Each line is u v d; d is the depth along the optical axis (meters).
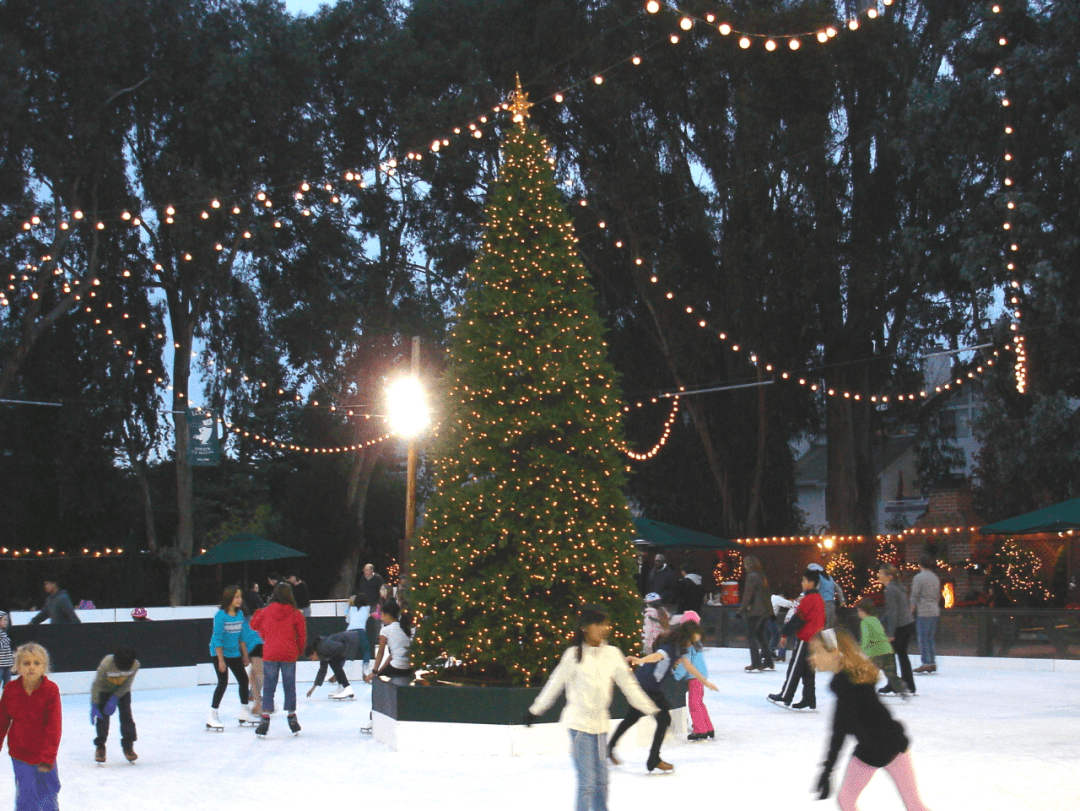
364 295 38.56
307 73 34.97
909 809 6.35
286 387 38.56
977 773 9.11
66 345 36.78
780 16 31.58
